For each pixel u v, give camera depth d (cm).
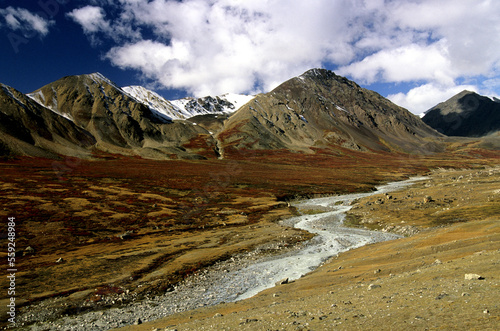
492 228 3119
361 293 1895
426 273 1988
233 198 9981
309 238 5447
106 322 2566
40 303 2947
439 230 3791
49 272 3772
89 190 9462
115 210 7512
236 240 5438
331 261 3916
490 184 7988
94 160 17838
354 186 12612
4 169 11988
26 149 16662
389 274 2519
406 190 10325
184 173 14350
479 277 1544
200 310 2498
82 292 3212
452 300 1287
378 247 3934
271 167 18675
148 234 5991
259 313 1853
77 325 2528
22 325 2544
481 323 996
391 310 1340
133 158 19975
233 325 1603
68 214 6775
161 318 2416
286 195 10700
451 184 9344
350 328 1219
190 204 8788
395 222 5928
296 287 2792
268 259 4350
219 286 3381
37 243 5072
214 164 18775
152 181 11812
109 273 3772
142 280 3588
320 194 11306
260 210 8494
